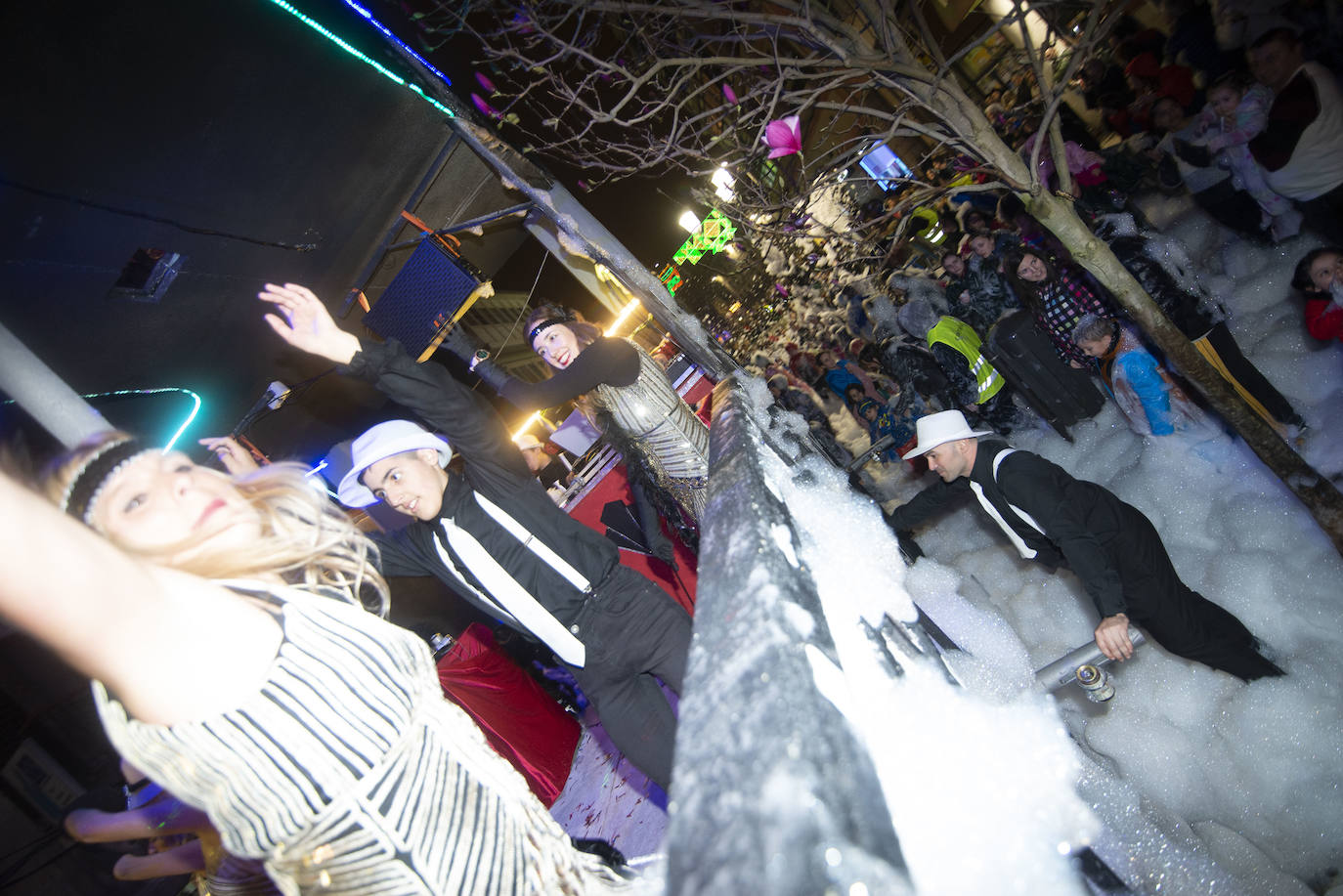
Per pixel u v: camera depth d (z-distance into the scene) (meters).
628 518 4.50
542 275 8.45
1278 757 2.76
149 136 3.72
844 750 0.60
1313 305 4.09
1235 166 4.93
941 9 9.98
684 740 0.64
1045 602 4.29
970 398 5.54
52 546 0.80
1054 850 1.24
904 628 1.63
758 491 1.14
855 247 6.59
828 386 6.93
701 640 0.79
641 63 4.10
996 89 8.24
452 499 2.20
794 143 3.47
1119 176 4.82
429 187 5.79
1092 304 4.48
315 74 4.37
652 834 2.96
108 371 4.41
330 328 1.92
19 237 3.47
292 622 1.17
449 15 4.51
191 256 4.40
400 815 1.16
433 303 4.60
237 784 1.09
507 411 7.88
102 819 2.97
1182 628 2.85
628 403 3.45
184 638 0.99
